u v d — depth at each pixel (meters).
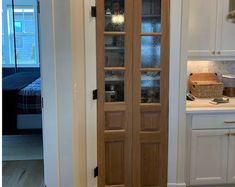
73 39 2.38
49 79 2.36
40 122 4.42
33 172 3.58
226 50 3.18
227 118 2.90
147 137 2.89
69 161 2.49
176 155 2.92
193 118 2.88
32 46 7.33
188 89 3.47
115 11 2.71
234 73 3.51
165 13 2.70
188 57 3.17
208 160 2.97
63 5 2.26
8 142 4.61
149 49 2.78
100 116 2.82
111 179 2.94
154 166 2.95
